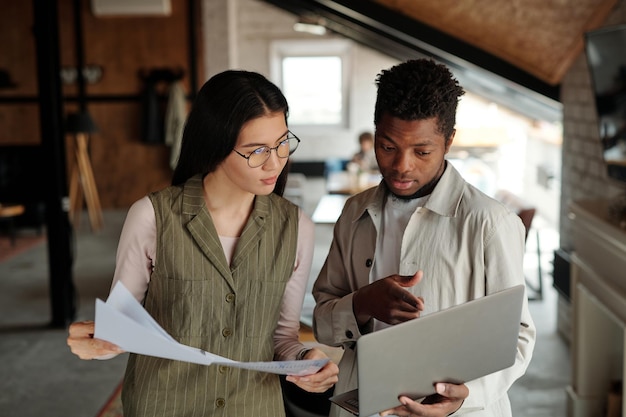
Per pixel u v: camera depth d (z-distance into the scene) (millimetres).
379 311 1640
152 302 1712
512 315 1588
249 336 1707
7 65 10086
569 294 4992
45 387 4652
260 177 1614
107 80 10820
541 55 4715
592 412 3691
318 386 1630
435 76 1597
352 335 1774
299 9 8266
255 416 1713
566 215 5125
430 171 1674
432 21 4617
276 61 12852
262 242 1720
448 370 1548
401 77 1604
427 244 1760
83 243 8812
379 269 1848
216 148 1604
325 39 12688
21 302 6449
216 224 1729
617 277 3100
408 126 1604
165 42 10703
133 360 1745
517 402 4207
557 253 5191
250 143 1578
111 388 4621
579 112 4703
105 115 10906
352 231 1891
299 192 9094
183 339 1679
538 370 4652
